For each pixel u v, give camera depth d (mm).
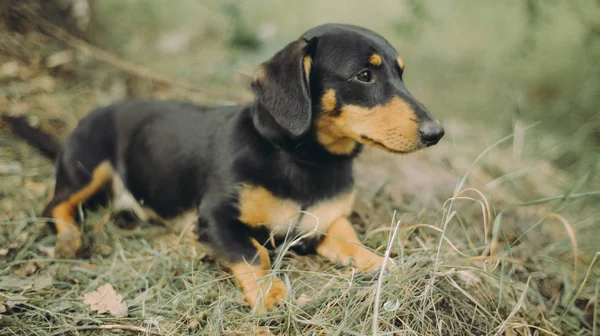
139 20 1590
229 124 937
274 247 917
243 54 1346
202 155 940
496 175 1162
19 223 947
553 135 1293
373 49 893
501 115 1374
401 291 827
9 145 1070
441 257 882
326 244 931
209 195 919
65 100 1185
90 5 1313
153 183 983
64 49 1255
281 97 879
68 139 1000
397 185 1104
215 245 897
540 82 1514
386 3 1886
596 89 1329
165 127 986
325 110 896
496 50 1646
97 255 933
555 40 1501
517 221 1041
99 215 981
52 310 834
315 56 895
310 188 917
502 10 1695
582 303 896
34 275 891
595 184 1135
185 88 1226
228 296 854
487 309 849
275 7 1757
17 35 1221
